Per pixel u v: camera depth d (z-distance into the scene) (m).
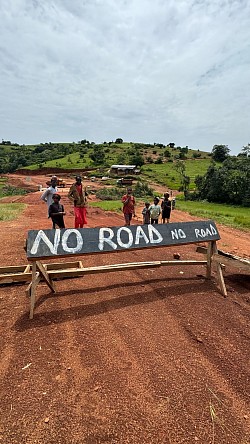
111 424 1.95
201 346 2.90
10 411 2.04
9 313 3.46
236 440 1.87
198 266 5.57
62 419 1.97
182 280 4.71
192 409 2.11
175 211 21.25
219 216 18.38
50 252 3.46
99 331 3.09
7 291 4.13
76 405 2.10
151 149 121.56
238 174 30.38
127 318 3.38
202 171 74.31
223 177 31.28
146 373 2.47
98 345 2.84
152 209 10.22
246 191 28.75
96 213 16.75
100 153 99.56
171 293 4.15
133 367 2.54
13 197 29.80
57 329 3.11
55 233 3.60
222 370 2.56
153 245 4.14
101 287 4.30
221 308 3.75
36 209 17.84
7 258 5.70
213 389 2.32
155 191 44.94
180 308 3.69
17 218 13.09
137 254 6.35
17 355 2.67
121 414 2.04
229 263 4.38
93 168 83.69
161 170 76.88
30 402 2.12
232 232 12.22
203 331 3.18
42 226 10.21
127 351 2.76
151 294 4.09
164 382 2.37
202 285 4.52
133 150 112.50
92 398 2.17
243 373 2.53
